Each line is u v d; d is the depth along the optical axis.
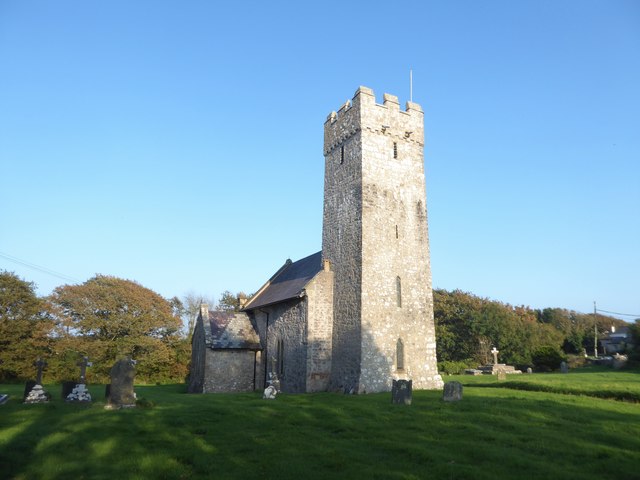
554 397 21.09
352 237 30.45
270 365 35.31
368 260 29.34
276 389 27.12
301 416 17.00
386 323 29.03
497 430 14.42
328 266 32.09
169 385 48.84
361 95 31.64
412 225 31.75
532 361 57.34
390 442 13.06
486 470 10.57
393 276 30.09
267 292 41.78
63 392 22.83
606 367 50.34
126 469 11.12
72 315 53.25
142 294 56.88
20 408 18.97
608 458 11.37
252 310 40.28
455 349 73.50
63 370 50.56
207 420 16.27
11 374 49.06
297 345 31.66
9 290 50.22
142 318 55.44
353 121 32.12
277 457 11.85
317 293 31.23
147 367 55.25
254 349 37.09
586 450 11.98
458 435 13.86
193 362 39.50
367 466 11.07
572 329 92.19
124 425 15.32
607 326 108.00
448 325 74.81
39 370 23.08
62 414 17.36
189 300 79.75
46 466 11.30
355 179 31.08
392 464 11.19
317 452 12.23
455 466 10.80
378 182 30.97
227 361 36.16
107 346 52.78
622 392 21.23
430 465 11.04
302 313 31.48
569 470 10.55
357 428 14.90
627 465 10.74
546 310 107.94
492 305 74.31
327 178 34.41
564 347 86.19
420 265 31.45
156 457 11.95
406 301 30.27
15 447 12.74
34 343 50.06
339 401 21.25
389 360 28.53
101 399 23.08
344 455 11.94
